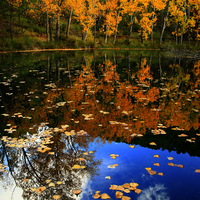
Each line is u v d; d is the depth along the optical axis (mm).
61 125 3301
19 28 26859
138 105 4496
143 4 29297
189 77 8312
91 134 2986
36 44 21547
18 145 2650
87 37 29984
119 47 29719
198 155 2436
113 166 2188
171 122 3512
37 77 7559
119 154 2447
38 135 2939
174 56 19156
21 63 11281
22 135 2939
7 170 2141
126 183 1896
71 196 1739
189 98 5156
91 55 17859
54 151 2506
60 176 2029
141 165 2217
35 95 5133
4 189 1857
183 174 2068
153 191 1795
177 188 1847
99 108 4230
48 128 3195
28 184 1918
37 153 2463
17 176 2039
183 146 2670
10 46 18500
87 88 6051
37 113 3865
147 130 3158
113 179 1977
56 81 6926
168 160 2326
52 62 12164
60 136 2902
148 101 4820
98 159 2330
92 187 1860
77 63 12148
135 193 1772
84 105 4418
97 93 5500
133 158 2357
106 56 17406
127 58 16109
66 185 1888
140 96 5273
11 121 3465
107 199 1695
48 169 2146
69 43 24906
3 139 2814
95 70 9719
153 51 26281
